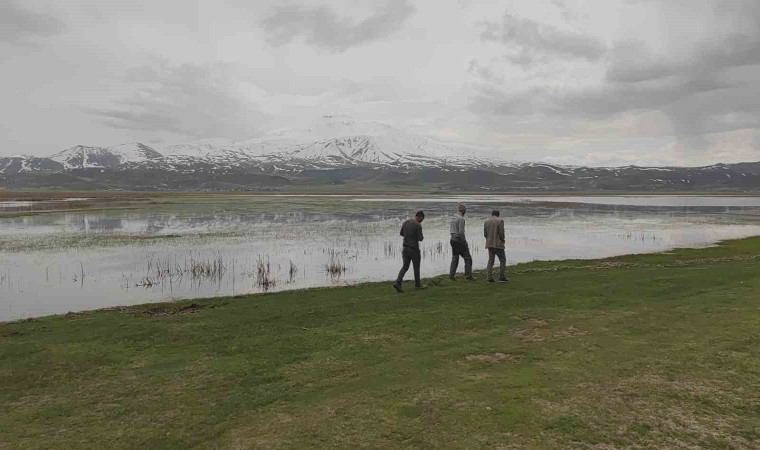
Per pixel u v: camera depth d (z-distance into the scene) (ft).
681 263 82.64
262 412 26.37
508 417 24.62
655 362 31.81
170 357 36.27
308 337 40.16
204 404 27.73
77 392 30.07
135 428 25.03
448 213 236.02
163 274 83.71
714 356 32.48
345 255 104.83
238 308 52.90
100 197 444.96
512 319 44.01
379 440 22.81
